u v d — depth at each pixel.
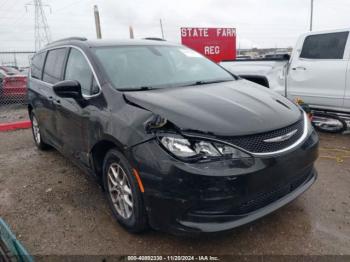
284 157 2.59
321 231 2.94
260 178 2.46
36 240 2.96
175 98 2.91
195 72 3.85
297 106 3.28
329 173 4.15
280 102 3.16
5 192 3.99
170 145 2.44
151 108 2.70
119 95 3.00
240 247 2.77
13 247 2.40
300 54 5.88
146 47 3.96
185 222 2.44
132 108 2.80
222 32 13.10
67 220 3.27
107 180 3.19
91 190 3.91
